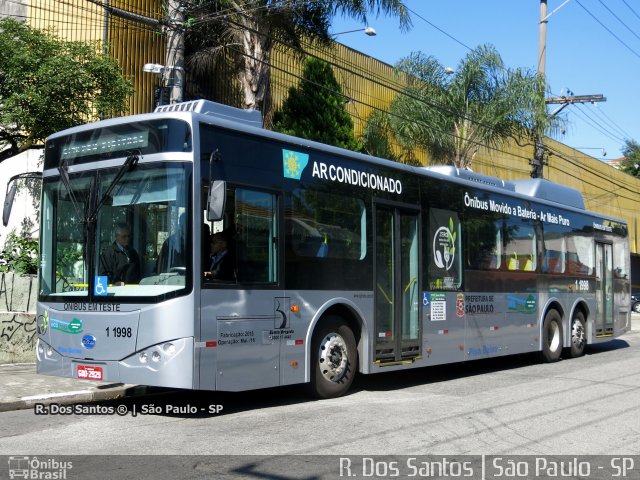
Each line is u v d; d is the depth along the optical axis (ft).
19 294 44.24
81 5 60.54
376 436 26.48
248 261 29.99
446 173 44.04
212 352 28.07
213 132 29.04
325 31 64.39
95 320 29.01
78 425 28.17
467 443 25.76
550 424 29.43
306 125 68.28
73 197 30.63
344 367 35.09
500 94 81.35
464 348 42.37
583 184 144.46
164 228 28.12
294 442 25.34
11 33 47.78
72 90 46.65
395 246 37.88
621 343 72.02
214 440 25.55
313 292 32.94
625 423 29.84
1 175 61.82
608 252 62.49
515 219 48.73
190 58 62.39
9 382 35.88
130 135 29.40
